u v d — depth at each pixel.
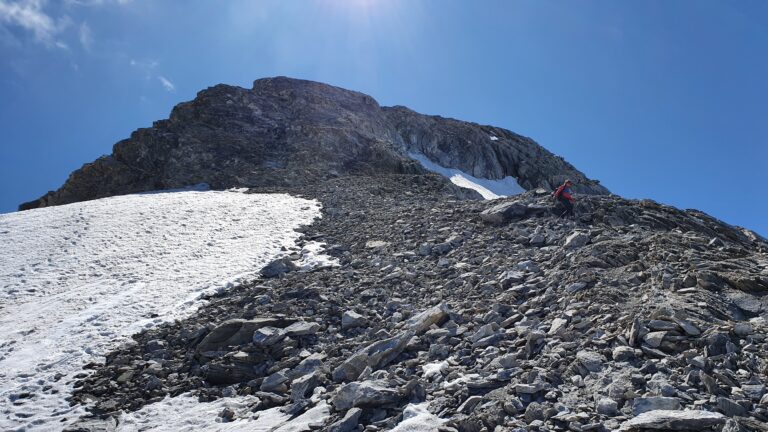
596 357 8.77
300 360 11.76
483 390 8.48
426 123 66.56
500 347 10.18
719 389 7.46
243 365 11.84
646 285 12.10
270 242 23.31
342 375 10.32
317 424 8.43
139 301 17.05
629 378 7.96
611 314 10.46
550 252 16.77
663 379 7.77
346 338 12.73
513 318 11.56
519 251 17.61
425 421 7.82
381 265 18.52
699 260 13.34
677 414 6.69
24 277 20.30
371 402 8.62
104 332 14.73
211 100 52.34
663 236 15.97
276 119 52.50
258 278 18.88
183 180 42.50
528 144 77.62
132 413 10.62
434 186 39.56
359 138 51.19
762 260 13.88
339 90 60.09
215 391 11.08
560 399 7.81
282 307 14.63
